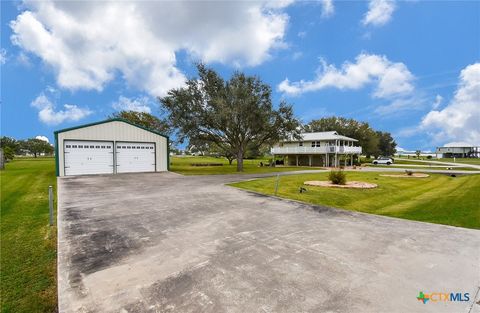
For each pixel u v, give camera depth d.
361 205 10.02
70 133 18.58
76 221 6.50
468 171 27.59
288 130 27.34
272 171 27.19
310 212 7.65
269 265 3.94
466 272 3.73
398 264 4.00
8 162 38.47
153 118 40.16
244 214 7.30
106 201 9.14
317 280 3.47
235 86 25.78
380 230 5.87
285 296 3.07
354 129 56.66
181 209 7.89
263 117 25.14
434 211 8.52
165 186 13.31
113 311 2.79
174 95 26.19
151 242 4.96
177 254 4.38
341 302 2.95
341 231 5.77
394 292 3.17
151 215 7.12
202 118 25.97
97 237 5.27
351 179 18.30
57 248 4.76
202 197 10.02
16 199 9.74
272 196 10.40
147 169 22.31
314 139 41.41
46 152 90.44
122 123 20.91
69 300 3.00
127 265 3.95
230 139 27.72
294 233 5.58
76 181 15.48
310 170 29.78
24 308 3.00
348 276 3.59
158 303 2.93
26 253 4.61
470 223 6.76
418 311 2.79
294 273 3.68
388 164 46.94
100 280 3.48
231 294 3.11
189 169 27.89
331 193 11.66
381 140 70.00
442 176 21.17
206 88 26.80
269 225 6.20
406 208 9.35
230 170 27.56
